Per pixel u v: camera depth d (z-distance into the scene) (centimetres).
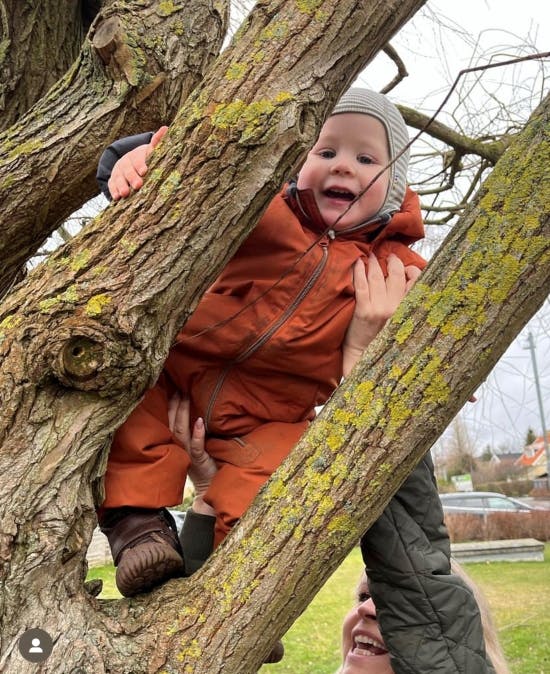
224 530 161
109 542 149
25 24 288
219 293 173
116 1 243
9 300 135
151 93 236
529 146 121
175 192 129
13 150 237
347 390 127
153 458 154
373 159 182
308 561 121
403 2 136
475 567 1098
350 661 215
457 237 125
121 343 129
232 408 171
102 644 123
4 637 120
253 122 127
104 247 131
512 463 2902
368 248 182
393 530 170
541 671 625
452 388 121
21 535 124
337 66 134
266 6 134
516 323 121
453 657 166
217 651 121
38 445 128
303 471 125
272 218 166
